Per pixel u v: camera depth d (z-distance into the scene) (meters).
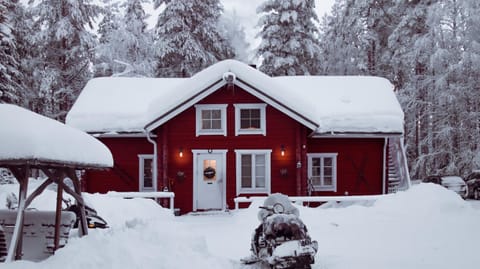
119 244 7.71
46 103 35.47
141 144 22.72
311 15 38.16
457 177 28.92
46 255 8.83
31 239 8.92
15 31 35.12
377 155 22.66
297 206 15.48
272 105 20.36
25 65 35.50
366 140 22.72
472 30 31.20
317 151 22.62
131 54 37.16
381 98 23.59
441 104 31.83
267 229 8.27
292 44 36.09
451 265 8.33
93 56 36.84
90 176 22.61
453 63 31.42
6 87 30.05
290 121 21.00
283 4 36.97
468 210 14.81
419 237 11.33
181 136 21.14
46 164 7.93
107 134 21.89
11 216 9.05
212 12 37.94
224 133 21.06
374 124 21.80
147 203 16.53
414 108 34.22
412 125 36.03
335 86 24.97
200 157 21.09
